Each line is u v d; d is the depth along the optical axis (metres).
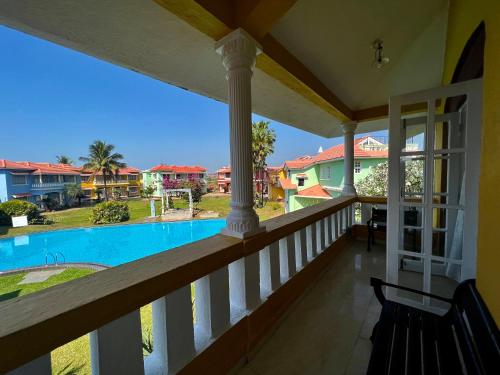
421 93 1.71
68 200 21.75
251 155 1.52
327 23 1.84
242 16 1.34
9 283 4.13
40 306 0.71
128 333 0.90
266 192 21.86
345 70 2.57
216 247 1.31
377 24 2.05
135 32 1.47
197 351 1.17
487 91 1.04
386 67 2.81
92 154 25.86
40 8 1.18
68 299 0.76
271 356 1.48
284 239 1.98
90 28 1.39
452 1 2.11
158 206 21.88
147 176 33.09
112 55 1.73
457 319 1.13
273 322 1.73
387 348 1.06
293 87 2.28
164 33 1.50
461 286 1.19
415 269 2.02
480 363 0.86
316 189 12.93
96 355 0.83
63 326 0.69
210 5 1.20
